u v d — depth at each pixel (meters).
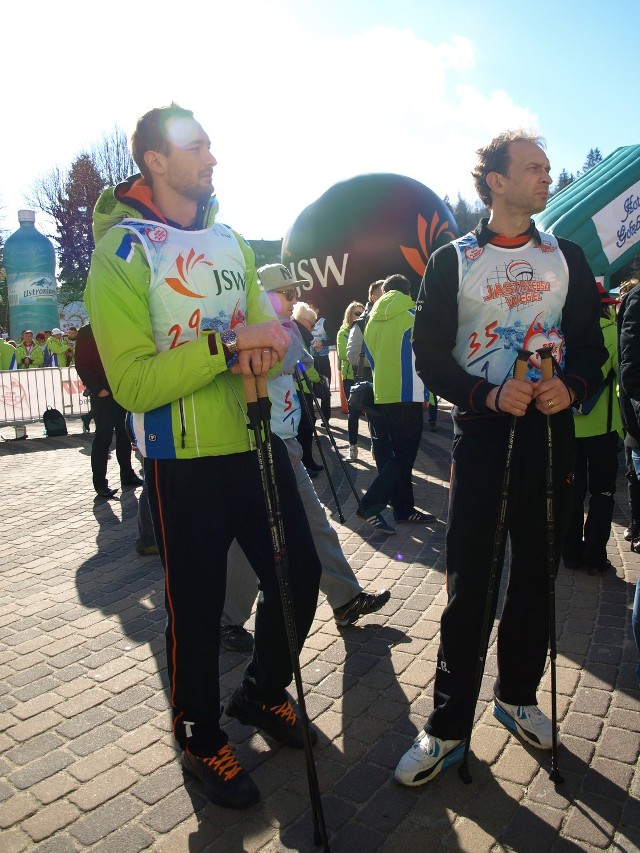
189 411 2.22
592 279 2.42
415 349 2.39
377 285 7.51
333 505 6.11
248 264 2.52
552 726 2.35
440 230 12.55
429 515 5.52
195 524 2.25
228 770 2.36
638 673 2.59
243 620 3.51
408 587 4.16
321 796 2.37
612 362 4.00
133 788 2.45
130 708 2.96
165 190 2.27
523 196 2.23
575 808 2.24
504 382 2.18
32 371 11.55
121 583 4.47
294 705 2.92
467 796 2.32
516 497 2.29
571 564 4.31
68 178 39.25
